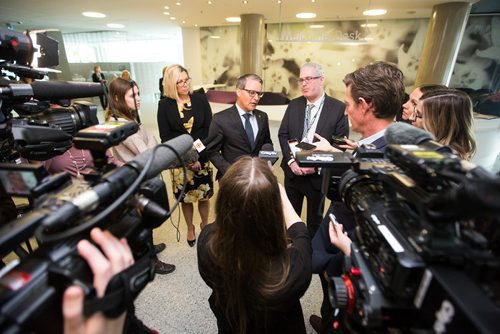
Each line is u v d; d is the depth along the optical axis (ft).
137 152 5.22
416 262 1.32
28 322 1.01
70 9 19.74
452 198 1.08
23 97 2.27
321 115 6.07
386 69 3.06
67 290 1.11
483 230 1.62
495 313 1.03
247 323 2.57
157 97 34.86
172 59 43.68
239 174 2.24
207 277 2.64
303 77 6.05
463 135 3.27
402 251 1.39
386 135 2.07
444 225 1.29
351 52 23.41
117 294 1.29
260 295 2.29
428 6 16.06
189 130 6.76
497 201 0.89
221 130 6.05
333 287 1.86
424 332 1.29
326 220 3.39
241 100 5.94
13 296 1.04
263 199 2.14
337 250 3.24
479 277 1.26
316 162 2.47
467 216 1.09
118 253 1.37
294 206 6.54
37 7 18.99
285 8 17.63
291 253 2.49
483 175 1.07
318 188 5.78
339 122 6.01
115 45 37.93
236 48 28.53
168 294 5.75
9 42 2.31
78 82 2.76
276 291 2.27
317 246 3.43
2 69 2.38
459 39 15.53
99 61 39.22
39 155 2.47
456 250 1.28
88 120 2.95
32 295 1.07
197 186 6.80
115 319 1.34
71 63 38.22
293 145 4.66
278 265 2.36
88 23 27.94
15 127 2.24
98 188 1.45
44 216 1.27
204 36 29.89
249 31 19.83
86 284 1.22
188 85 6.63
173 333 4.93
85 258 1.29
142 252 1.74
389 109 3.10
